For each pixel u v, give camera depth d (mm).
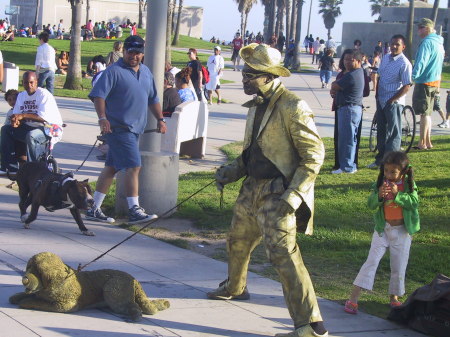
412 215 5512
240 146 14562
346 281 6457
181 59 40531
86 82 26438
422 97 13406
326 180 10992
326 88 30375
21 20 78688
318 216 8734
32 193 7348
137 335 4715
